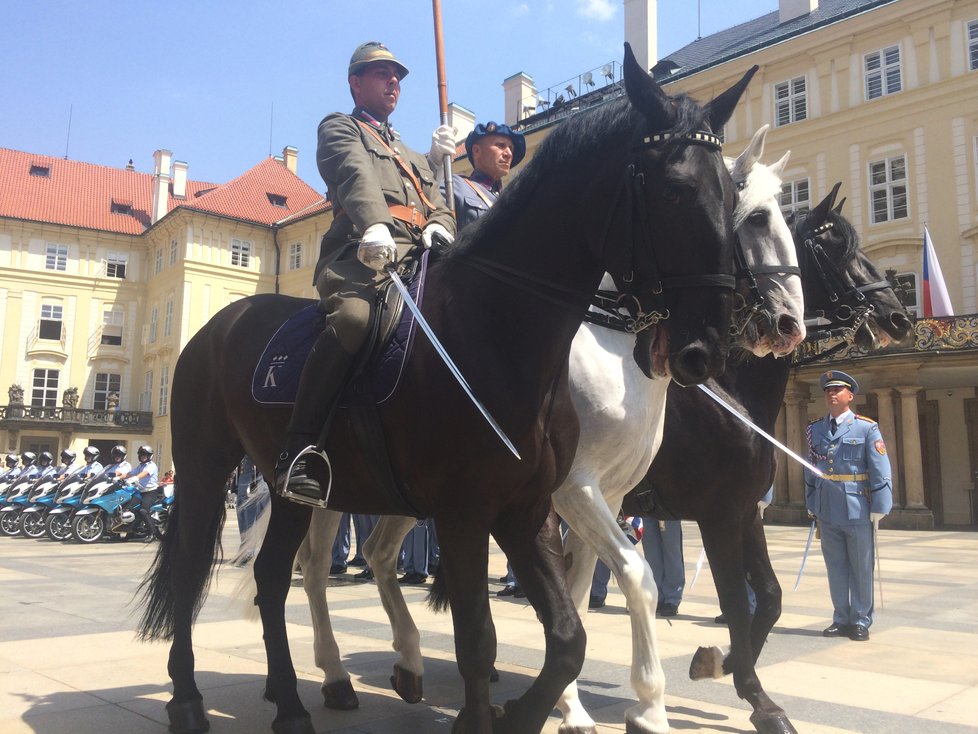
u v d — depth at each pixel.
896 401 23.83
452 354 2.60
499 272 2.66
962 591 8.66
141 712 3.62
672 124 2.35
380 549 4.04
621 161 2.46
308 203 47.31
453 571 2.52
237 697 3.91
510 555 2.77
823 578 9.83
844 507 5.96
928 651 5.41
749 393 4.09
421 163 3.51
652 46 30.84
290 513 3.47
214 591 8.23
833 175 24.84
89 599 7.41
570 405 2.94
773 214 3.64
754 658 4.02
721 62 27.12
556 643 2.60
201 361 3.86
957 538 17.22
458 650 2.48
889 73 24.16
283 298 3.89
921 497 20.28
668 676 4.61
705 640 5.77
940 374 21.36
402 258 2.96
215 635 5.59
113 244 47.88
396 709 3.81
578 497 3.30
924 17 23.27
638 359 2.47
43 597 7.55
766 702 3.47
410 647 3.93
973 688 4.32
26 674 4.33
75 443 44.62
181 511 3.77
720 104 2.44
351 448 2.85
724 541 3.82
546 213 2.63
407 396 2.65
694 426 3.90
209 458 3.75
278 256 44.81
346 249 3.06
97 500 14.96
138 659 4.71
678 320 2.23
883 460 5.95
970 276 22.12
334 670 3.84
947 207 22.64
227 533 17.17
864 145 24.31
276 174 48.31
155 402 45.44
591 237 2.55
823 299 4.99
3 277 45.22
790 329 3.51
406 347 2.70
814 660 5.10
